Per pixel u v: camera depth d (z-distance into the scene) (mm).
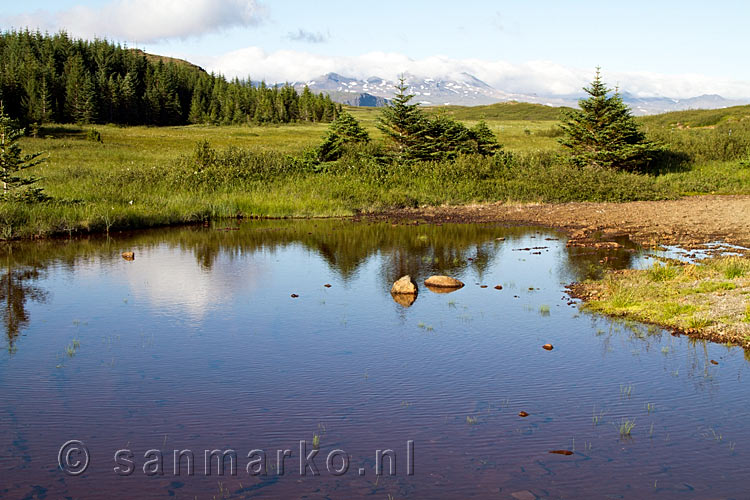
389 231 24938
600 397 7883
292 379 8547
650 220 26250
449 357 9500
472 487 5652
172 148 65312
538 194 35812
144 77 142875
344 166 38875
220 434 6816
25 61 124312
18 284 14812
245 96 144500
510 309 12438
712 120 82875
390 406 7605
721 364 9062
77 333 10859
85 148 60125
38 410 7473
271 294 13914
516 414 7355
